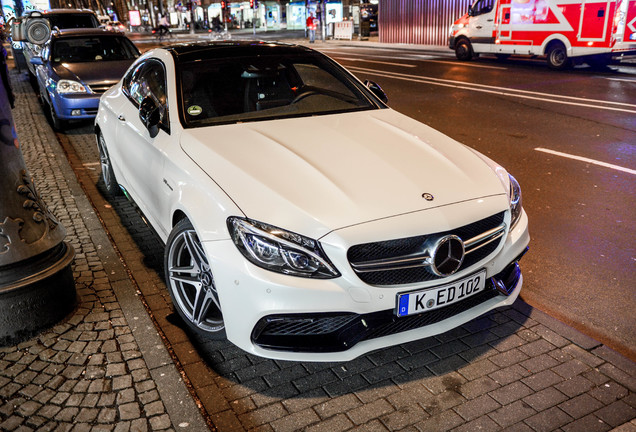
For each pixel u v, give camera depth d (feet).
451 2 80.18
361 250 8.86
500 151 24.16
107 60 31.30
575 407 9.05
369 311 8.98
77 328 10.91
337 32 109.29
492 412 8.97
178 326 11.38
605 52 47.21
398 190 9.64
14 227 10.17
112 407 8.85
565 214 17.07
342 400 9.32
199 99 12.72
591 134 26.58
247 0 179.01
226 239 9.19
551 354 10.39
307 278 8.75
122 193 18.67
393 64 59.47
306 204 9.12
